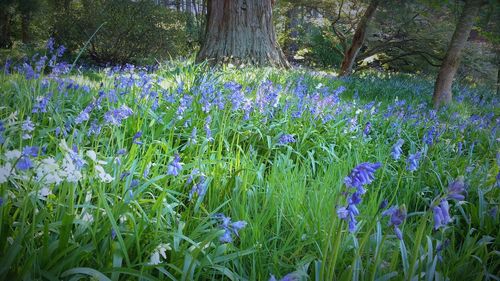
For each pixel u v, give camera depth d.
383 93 11.49
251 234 3.00
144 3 18.23
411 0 15.68
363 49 27.33
